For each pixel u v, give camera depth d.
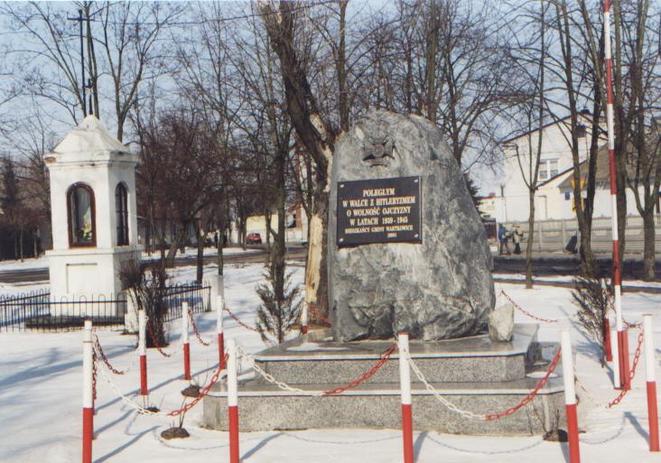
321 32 22.11
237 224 81.00
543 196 61.94
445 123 28.53
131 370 13.87
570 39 28.12
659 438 8.28
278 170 27.56
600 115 30.28
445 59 27.31
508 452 8.02
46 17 34.38
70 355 16.36
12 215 65.12
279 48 18.92
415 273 10.53
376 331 10.79
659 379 11.70
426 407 9.05
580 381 11.65
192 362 14.57
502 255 53.06
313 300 18.77
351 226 10.81
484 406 8.87
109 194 22.56
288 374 9.88
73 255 22.39
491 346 9.83
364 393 9.17
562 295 25.53
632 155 36.38
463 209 10.94
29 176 71.38
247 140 35.16
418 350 9.68
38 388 12.62
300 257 55.81
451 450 8.15
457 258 10.63
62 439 9.12
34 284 38.88
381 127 10.88
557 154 61.38
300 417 9.34
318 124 19.25
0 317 24.75
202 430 9.52
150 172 34.78
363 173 10.88
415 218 10.57
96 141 22.70
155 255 62.62
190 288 23.56
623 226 29.42
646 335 8.09
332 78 23.19
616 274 11.66
